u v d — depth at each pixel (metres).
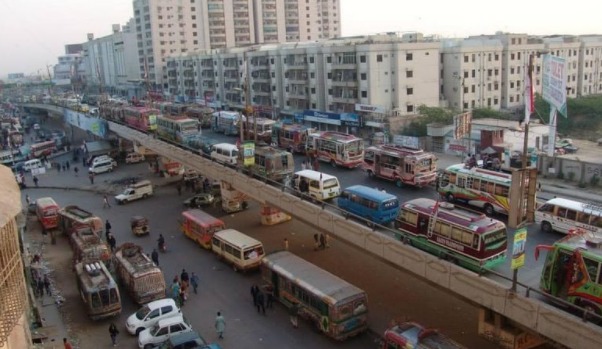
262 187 39.50
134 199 60.00
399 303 31.81
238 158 48.22
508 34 96.06
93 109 109.00
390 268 36.78
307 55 90.06
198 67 129.25
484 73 89.12
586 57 102.81
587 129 82.12
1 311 12.86
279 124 62.03
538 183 43.84
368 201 32.91
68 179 73.81
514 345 23.42
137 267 35.62
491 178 34.25
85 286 33.19
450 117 69.94
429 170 41.59
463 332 27.94
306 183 39.62
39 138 114.50
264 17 163.50
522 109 91.38
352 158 49.09
